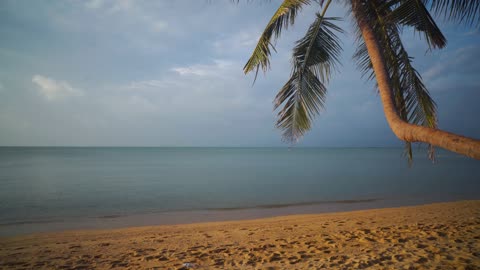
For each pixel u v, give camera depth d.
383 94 3.11
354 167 41.59
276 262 4.95
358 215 10.36
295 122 4.73
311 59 4.75
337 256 5.12
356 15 3.66
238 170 36.34
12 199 15.51
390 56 4.35
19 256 6.01
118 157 86.44
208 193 17.50
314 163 53.25
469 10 2.61
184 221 10.67
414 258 4.73
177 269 4.81
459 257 4.68
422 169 37.00
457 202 12.91
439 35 3.67
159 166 45.12
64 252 6.28
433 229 6.96
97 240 7.50
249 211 12.45
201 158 81.00
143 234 8.19
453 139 1.97
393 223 8.42
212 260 5.26
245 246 6.31
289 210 12.62
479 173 30.83
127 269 4.97
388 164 49.41
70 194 17.20
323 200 15.10
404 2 3.38
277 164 50.84
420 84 4.34
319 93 4.77
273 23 4.48
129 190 18.78
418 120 4.38
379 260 4.73
